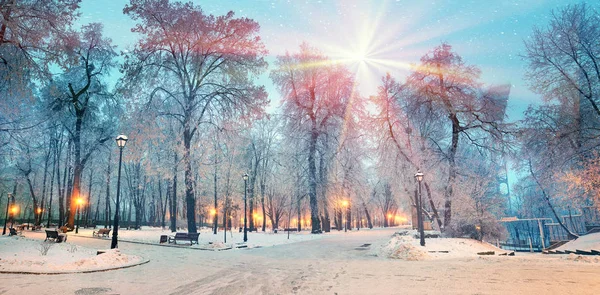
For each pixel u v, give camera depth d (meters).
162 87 28.03
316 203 36.84
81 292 8.33
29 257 13.14
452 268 12.23
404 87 27.34
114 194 60.72
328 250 20.09
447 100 24.48
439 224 24.59
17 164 37.84
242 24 27.44
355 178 37.78
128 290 8.70
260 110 28.22
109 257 13.20
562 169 23.41
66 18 20.31
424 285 9.17
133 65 26.08
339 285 9.38
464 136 25.44
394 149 27.06
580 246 19.66
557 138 23.53
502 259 14.62
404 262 14.38
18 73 19.31
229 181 37.97
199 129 27.66
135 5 25.22
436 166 25.05
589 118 22.98
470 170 24.02
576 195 22.22
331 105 37.84
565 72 23.45
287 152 39.09
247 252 19.03
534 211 41.16
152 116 25.97
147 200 64.69
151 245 21.78
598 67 22.31
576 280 9.51
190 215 26.27
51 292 8.27
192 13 26.34
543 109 24.47
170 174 28.81
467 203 21.38
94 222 48.50
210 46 27.16
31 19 18.86
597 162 20.77
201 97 28.08
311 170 36.84
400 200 30.16
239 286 9.36
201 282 9.92
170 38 25.78
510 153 24.19
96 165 40.78
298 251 19.56
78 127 32.97
